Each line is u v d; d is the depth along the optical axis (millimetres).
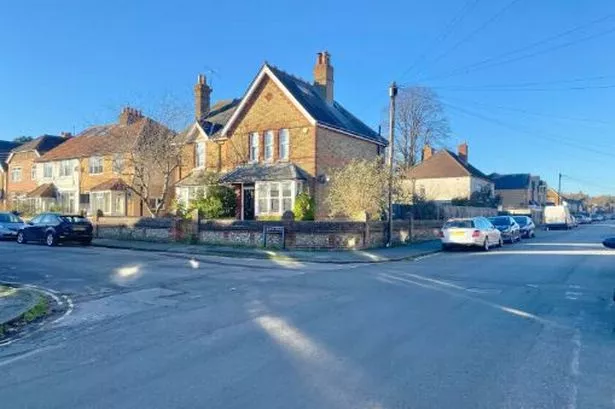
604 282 13336
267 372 5938
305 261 19328
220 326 8359
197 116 36812
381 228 24969
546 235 40438
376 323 8484
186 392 5332
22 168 51875
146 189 31703
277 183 28672
